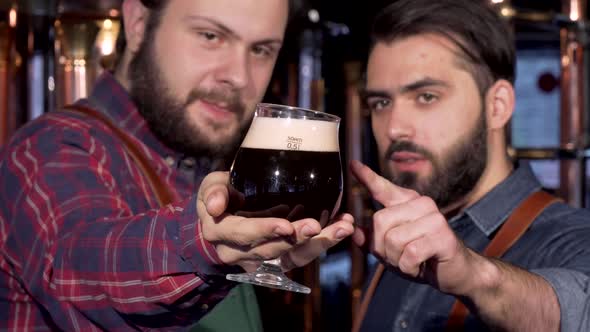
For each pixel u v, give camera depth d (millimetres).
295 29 3027
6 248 1520
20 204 1471
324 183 1202
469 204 2027
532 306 1296
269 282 1147
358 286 3381
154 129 1770
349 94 3281
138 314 1265
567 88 3111
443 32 1937
